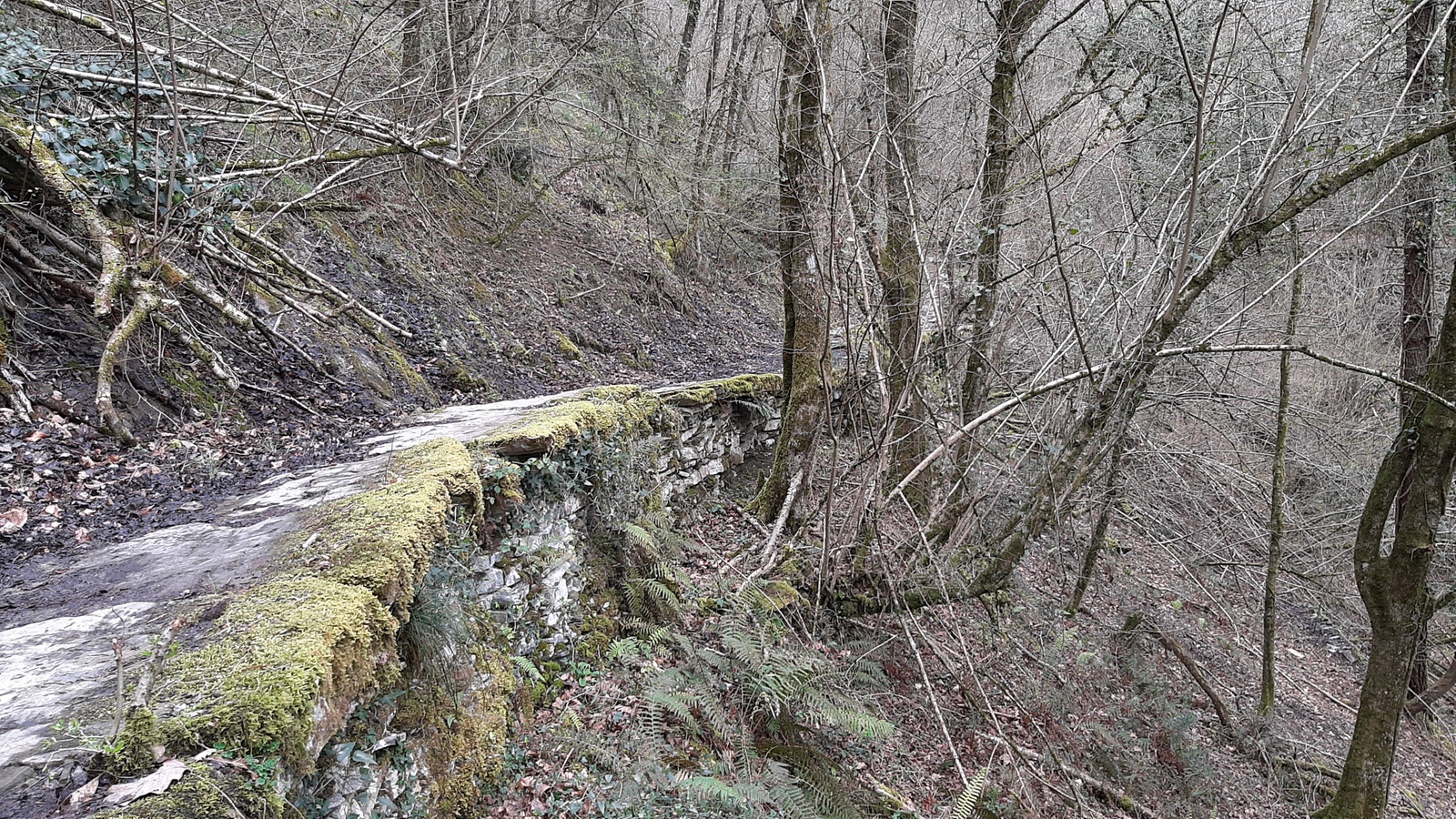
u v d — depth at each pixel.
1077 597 7.77
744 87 9.73
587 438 5.21
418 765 2.96
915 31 6.90
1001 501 7.14
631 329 13.26
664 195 13.96
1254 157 5.84
